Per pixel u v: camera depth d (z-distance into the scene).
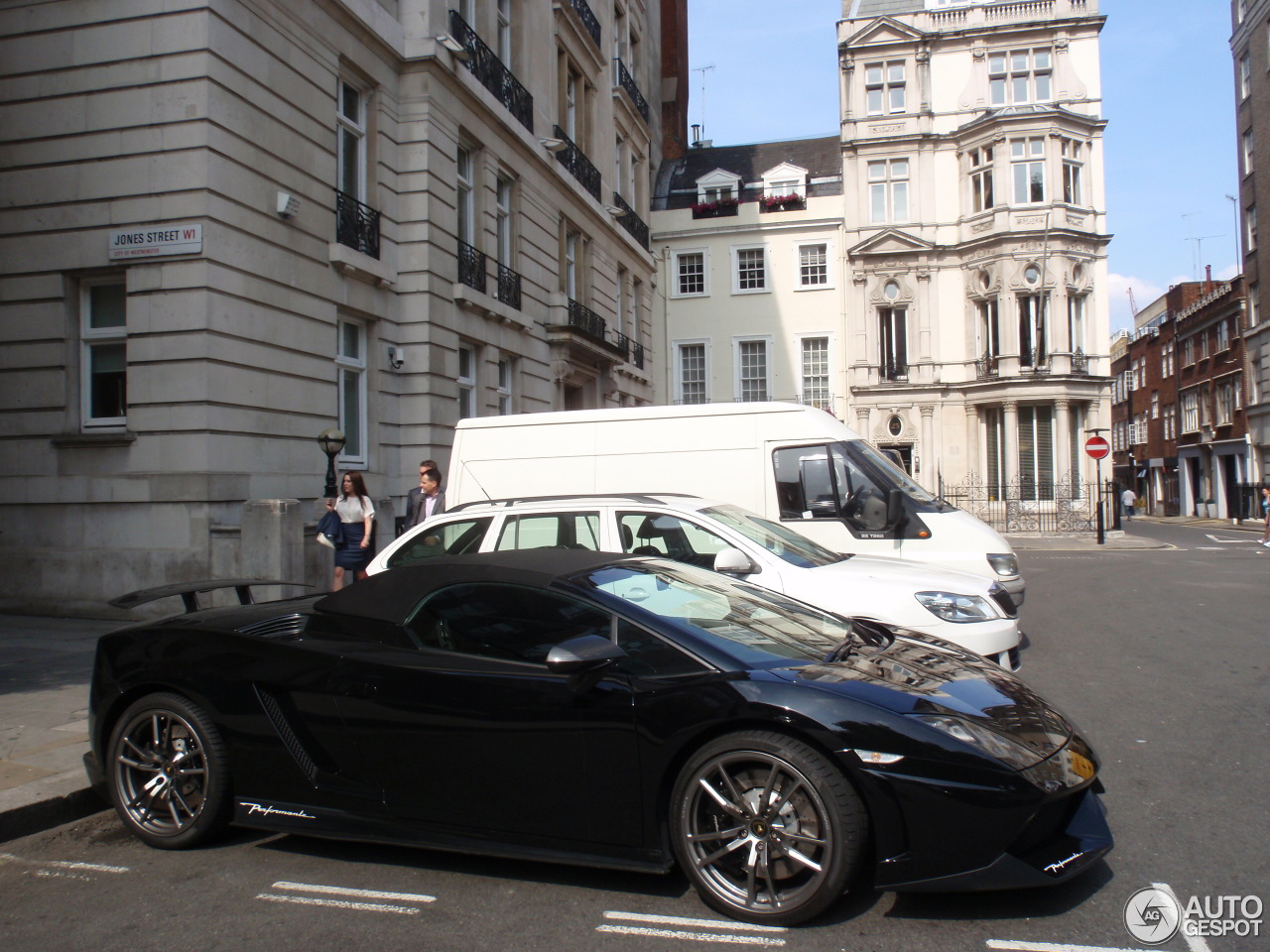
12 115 11.36
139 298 10.88
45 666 8.09
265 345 11.63
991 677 4.22
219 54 10.96
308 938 3.46
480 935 3.45
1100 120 31.47
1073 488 30.73
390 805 4.04
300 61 12.48
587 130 24.06
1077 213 31.34
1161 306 55.03
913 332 32.78
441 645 4.19
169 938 3.49
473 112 16.83
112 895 3.90
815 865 3.40
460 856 4.25
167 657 4.54
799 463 8.77
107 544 10.93
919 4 33.88
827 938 3.35
